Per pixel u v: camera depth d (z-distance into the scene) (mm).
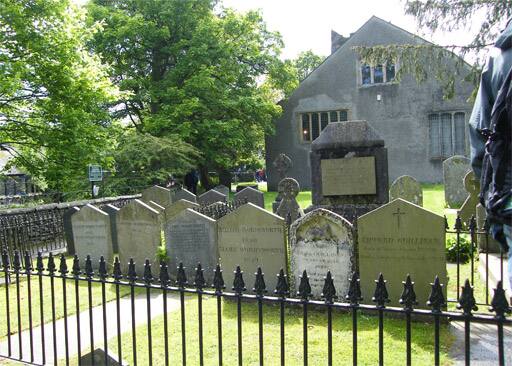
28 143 16734
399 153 29922
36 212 12414
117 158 21844
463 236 9789
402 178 14938
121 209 9648
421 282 6312
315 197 9984
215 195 17062
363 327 5965
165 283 4008
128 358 5168
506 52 2766
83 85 16016
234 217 7723
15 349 5586
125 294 7988
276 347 5309
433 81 28906
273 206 15367
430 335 5621
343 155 9680
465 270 8680
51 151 16703
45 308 7250
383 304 3221
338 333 5734
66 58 15641
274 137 32656
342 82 30922
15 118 16797
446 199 16922
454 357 4953
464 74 27922
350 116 30844
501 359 2805
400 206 6406
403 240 6398
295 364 4809
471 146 3094
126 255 9648
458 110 28500
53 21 15797
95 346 5574
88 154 16438
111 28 26578
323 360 4906
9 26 15070
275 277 7434
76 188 20578
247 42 30391
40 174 17469
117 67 27719
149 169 22656
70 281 8977
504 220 2709
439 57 16406
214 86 26891
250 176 54344
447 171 16859
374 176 9438
